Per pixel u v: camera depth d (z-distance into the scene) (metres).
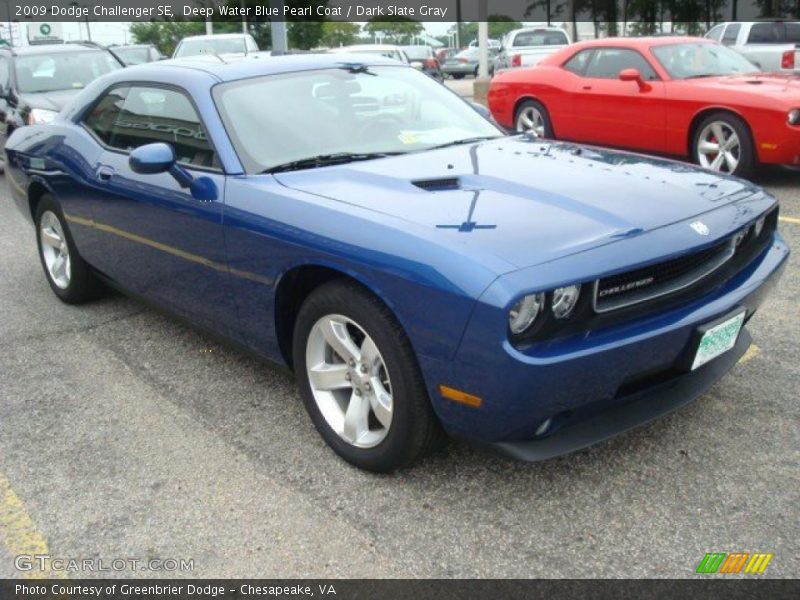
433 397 2.75
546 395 2.55
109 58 11.09
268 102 3.84
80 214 4.67
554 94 9.77
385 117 4.02
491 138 4.19
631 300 2.73
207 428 3.61
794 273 5.31
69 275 5.15
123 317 5.07
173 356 4.43
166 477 3.23
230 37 17.22
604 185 3.21
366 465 3.13
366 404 3.12
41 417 3.79
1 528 2.95
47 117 9.35
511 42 19.20
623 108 8.88
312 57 4.34
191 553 2.76
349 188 3.26
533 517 2.86
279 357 3.48
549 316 2.54
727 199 3.20
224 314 3.68
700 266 2.96
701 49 8.94
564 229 2.76
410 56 25.19
